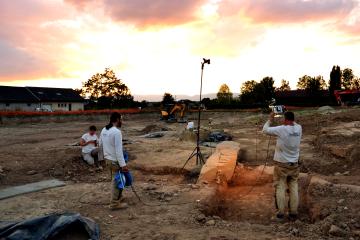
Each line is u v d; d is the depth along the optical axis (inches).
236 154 453.1
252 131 829.8
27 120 1370.6
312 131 745.6
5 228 205.6
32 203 294.4
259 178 389.7
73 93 2856.8
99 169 438.0
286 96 2650.1
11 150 556.7
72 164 438.9
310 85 2583.7
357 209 252.8
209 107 2135.8
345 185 312.5
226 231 229.6
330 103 2469.2
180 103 1414.9
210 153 518.6
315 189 305.9
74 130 1074.1
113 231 230.5
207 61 403.5
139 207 280.7
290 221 268.8
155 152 539.5
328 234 220.5
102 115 1656.0
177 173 428.5
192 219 251.6
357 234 216.1
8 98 2388.0
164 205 284.4
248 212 295.6
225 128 926.4
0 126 1223.5
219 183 354.3
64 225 207.5
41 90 2699.3
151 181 393.7
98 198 305.9
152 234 224.4
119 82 2920.8
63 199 305.9
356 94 1674.5
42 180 386.3
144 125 1300.4
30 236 200.1
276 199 273.3
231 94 2844.5
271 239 214.5
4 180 381.1
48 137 844.0
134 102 2881.4
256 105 2116.1
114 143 272.1
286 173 273.0
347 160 441.1
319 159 473.1
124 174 277.9
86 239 208.7
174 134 792.9
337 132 593.9
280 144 270.4
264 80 2851.9
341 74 2810.0
